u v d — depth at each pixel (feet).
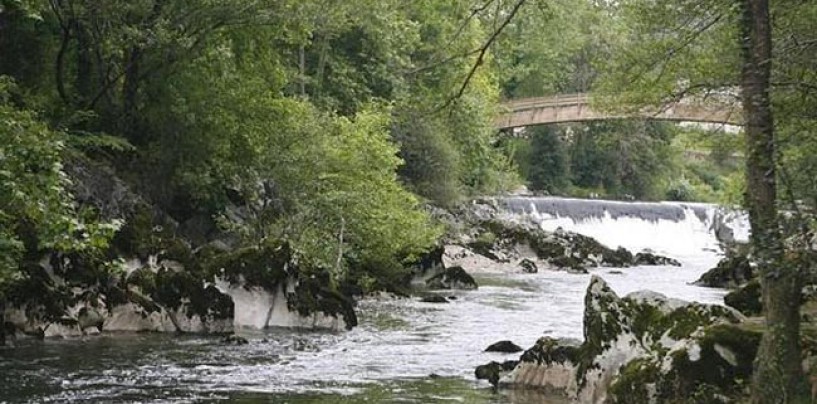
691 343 46.60
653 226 244.01
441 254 142.10
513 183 253.44
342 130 130.00
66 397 54.29
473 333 87.30
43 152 51.88
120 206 100.12
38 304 73.87
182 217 116.57
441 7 57.11
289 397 56.18
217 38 113.29
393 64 173.78
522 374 60.49
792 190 39.75
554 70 276.41
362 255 123.95
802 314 54.75
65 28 103.19
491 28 52.29
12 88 84.79
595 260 193.36
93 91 111.34
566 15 59.52
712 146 94.02
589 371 54.08
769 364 38.63
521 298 122.83
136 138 114.93
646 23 69.31
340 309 89.35
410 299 118.83
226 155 118.32
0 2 70.59
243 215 120.98
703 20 64.28
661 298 53.36
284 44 170.30
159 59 108.78
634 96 74.23
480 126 210.38
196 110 112.68
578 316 102.37
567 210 233.96
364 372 65.41
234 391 57.72
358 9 108.78
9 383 57.57
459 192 202.08
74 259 77.15
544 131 302.45
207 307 81.87
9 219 57.93
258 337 80.59
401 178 186.60
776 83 45.52
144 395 55.67
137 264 83.15
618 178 311.06
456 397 56.34
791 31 50.60
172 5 105.19
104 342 73.77
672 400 45.60
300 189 119.44
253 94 118.62
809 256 38.45
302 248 110.11
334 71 178.81
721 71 66.33
